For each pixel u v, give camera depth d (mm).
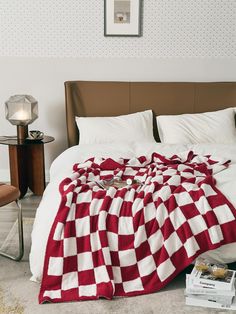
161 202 2508
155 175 2840
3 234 3262
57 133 4520
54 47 4328
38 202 3941
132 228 2459
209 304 2312
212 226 2424
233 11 4215
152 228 2467
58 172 3295
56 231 2453
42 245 2498
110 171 3102
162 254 2441
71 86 4266
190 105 4324
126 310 2303
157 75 4379
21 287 2527
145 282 2445
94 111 4340
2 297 2424
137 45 4320
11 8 4258
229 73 4348
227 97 4301
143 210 2484
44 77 4395
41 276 2521
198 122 4078
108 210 2512
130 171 3076
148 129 4129
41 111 4469
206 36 4277
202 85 4301
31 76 4395
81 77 4395
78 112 4336
